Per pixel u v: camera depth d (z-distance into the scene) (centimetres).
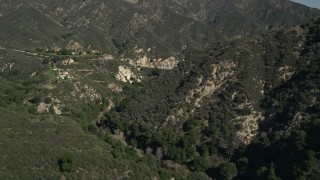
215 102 10888
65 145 8275
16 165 7281
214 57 12012
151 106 11581
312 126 8769
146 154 9719
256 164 9069
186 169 9319
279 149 8962
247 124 10244
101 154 8362
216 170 9294
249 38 12612
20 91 12050
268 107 10456
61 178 7381
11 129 8462
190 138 9869
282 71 11200
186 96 11138
